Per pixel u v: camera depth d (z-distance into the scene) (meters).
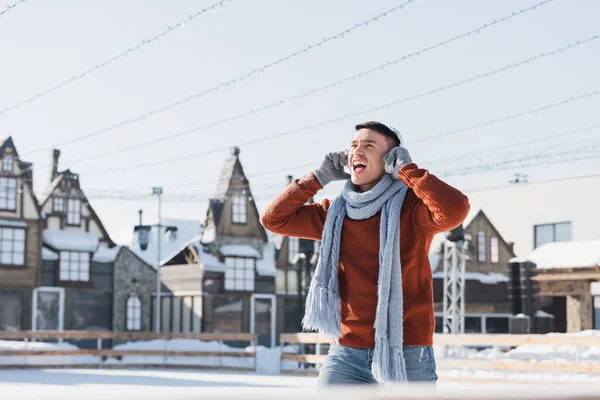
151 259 43.44
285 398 0.69
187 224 47.66
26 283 33.56
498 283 39.09
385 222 2.81
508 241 42.25
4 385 12.75
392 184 2.88
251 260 38.03
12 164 33.78
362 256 2.87
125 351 23.20
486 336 15.43
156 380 15.18
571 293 29.45
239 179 38.78
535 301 21.69
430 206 2.71
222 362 24.44
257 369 21.45
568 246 30.44
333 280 2.90
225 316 37.16
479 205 43.88
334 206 2.98
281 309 38.75
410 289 2.84
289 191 3.13
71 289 34.94
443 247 37.88
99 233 36.69
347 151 3.09
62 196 35.84
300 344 26.33
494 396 0.73
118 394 0.70
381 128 2.97
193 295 36.75
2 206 33.44
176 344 27.67
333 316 2.88
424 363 2.83
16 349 24.02
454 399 0.72
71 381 14.56
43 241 35.00
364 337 2.84
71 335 22.64
